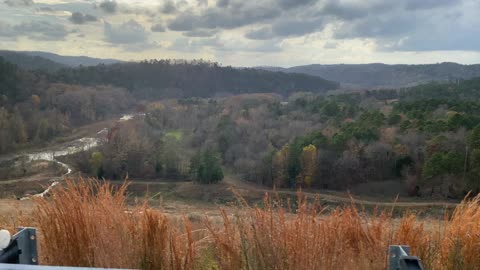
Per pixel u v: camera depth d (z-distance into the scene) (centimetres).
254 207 257
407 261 167
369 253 258
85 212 247
